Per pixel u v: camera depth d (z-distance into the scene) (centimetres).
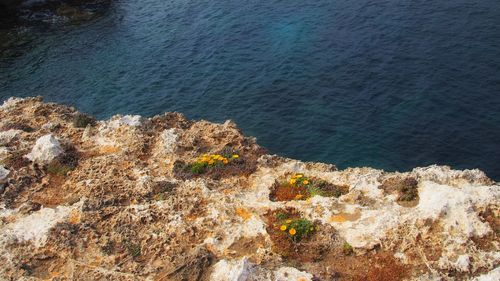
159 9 5672
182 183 2003
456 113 3391
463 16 4406
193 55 4600
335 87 3853
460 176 1852
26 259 1658
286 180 2034
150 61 4616
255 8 5250
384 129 3362
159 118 2605
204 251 1622
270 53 4428
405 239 1605
